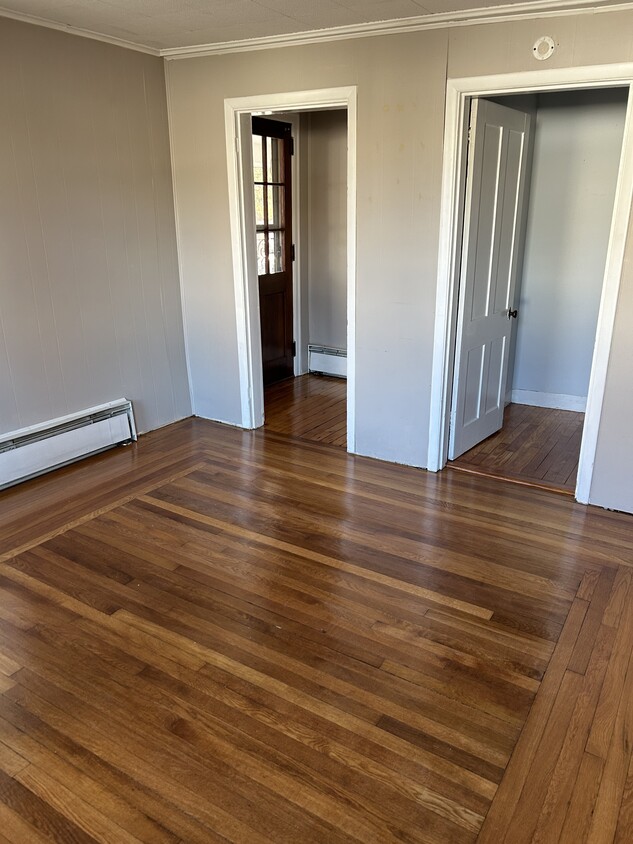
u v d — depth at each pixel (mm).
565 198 4746
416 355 3768
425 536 3150
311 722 2045
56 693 2170
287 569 2879
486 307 3996
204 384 4781
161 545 3084
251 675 2244
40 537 3158
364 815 1735
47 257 3680
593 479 3406
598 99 4457
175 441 4434
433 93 3297
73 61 3604
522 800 1775
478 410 4238
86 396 4086
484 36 3100
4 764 1899
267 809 1754
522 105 4238
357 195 3684
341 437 4520
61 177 3668
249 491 3660
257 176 5129
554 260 4902
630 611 2574
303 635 2447
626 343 3121
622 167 2928
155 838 1676
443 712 2080
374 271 3760
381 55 3385
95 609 2607
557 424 4773
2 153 3354
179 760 1908
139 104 4043
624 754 1918
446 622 2516
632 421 3215
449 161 3346
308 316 6047
